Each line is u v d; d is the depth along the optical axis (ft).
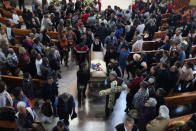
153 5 47.78
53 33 30.83
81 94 22.00
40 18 39.37
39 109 19.79
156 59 24.48
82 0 44.52
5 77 20.07
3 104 15.48
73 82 24.71
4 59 21.76
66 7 41.45
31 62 20.76
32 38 25.52
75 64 28.50
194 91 20.40
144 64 20.75
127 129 12.97
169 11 48.83
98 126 18.56
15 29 31.42
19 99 15.25
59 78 25.03
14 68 22.00
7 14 39.34
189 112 20.15
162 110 13.83
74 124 18.56
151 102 14.64
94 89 23.39
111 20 33.40
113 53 22.79
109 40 26.53
